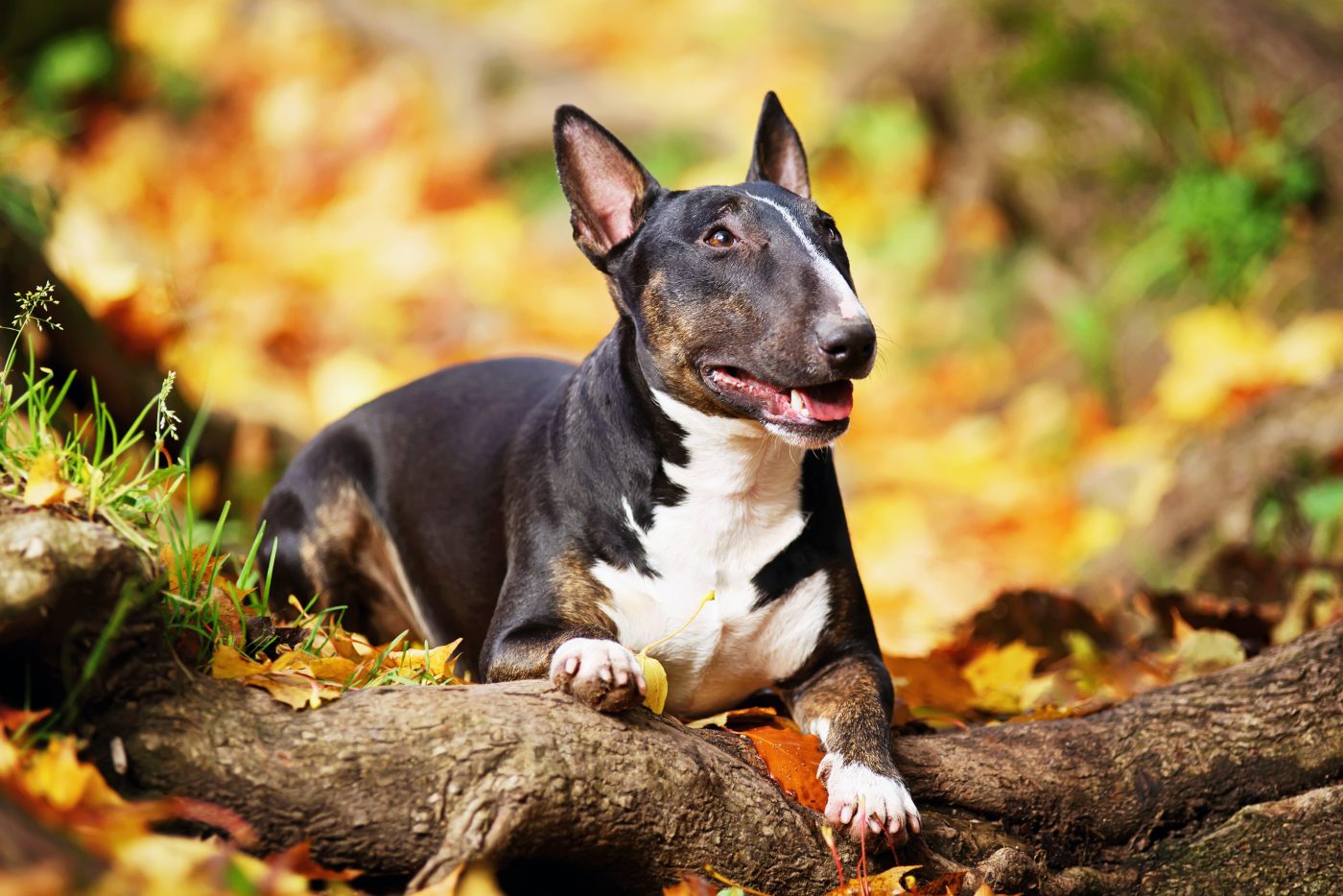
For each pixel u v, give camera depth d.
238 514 8.07
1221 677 4.75
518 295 12.67
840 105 13.13
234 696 3.59
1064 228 11.48
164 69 15.30
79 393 7.06
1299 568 7.22
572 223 5.23
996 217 12.23
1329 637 4.73
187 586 3.85
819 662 4.97
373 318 11.66
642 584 4.84
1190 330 9.59
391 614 6.03
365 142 15.41
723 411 4.73
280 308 11.04
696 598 4.85
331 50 16.62
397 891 3.61
